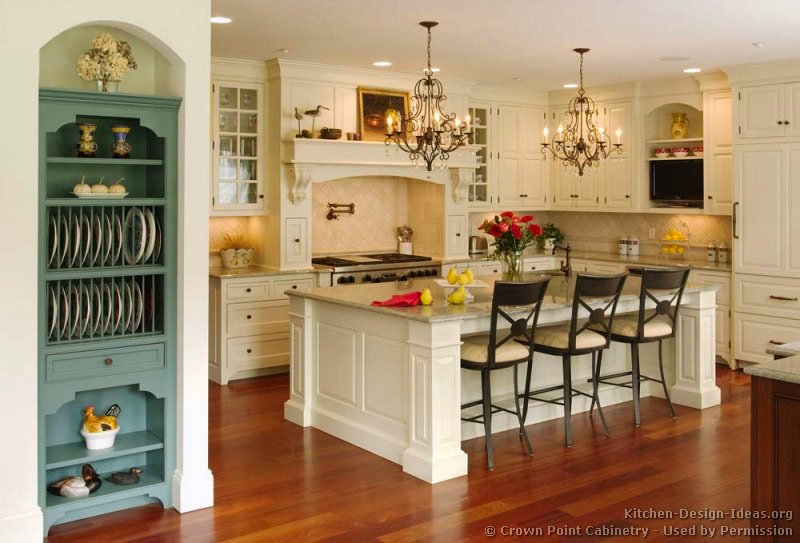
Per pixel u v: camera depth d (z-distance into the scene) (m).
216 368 6.99
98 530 3.95
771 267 7.18
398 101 7.75
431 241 8.39
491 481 4.64
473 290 5.81
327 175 7.30
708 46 6.29
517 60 6.93
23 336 3.65
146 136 4.36
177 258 4.16
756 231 7.26
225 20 5.37
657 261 8.31
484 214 9.22
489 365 4.82
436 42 6.13
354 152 7.35
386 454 5.04
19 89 3.57
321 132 7.23
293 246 7.28
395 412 4.99
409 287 5.95
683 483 4.59
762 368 3.47
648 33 5.79
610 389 6.31
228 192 7.14
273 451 5.18
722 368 7.58
